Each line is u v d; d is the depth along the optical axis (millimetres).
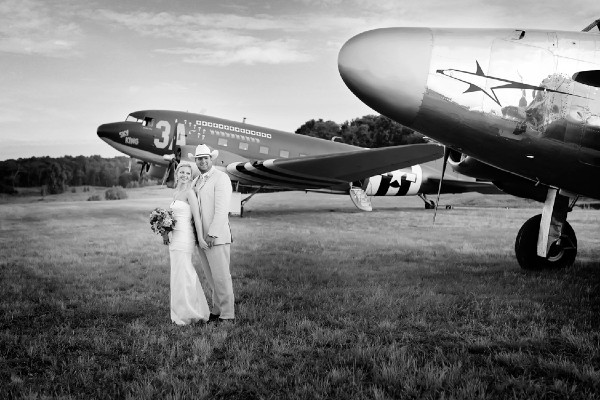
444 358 3574
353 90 5281
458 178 20188
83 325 4477
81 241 9758
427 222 14195
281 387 3168
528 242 6828
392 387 3105
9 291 5742
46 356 3645
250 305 5102
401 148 13078
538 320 4582
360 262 7812
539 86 4965
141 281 6250
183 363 3537
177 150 15961
